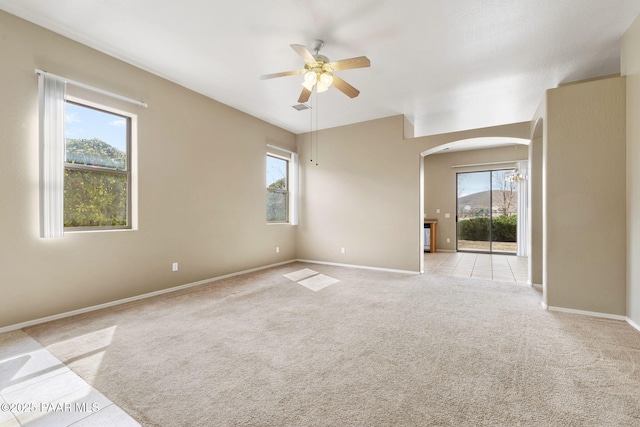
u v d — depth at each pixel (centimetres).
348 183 595
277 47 325
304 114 541
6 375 197
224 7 261
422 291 411
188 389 182
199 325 285
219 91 441
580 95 315
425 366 209
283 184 644
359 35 303
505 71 375
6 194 268
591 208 312
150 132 381
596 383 188
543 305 340
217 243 476
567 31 293
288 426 150
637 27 270
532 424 151
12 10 266
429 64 360
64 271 305
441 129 649
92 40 312
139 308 334
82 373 200
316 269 564
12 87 271
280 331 272
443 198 855
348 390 181
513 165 771
